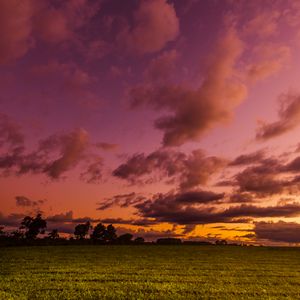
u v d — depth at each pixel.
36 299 23.72
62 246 86.06
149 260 52.53
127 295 25.59
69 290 26.95
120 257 57.28
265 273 39.28
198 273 38.09
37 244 93.44
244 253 70.38
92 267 42.19
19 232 105.62
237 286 30.23
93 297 24.67
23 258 53.84
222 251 75.12
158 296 25.42
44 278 32.84
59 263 46.75
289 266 47.44
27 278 32.75
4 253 63.50
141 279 33.03
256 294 27.11
